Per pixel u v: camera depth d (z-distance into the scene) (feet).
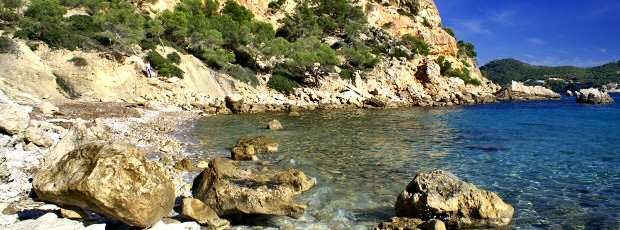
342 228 29.68
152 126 82.79
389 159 55.31
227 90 160.04
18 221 23.40
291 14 301.84
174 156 52.90
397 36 313.53
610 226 30.32
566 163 52.29
